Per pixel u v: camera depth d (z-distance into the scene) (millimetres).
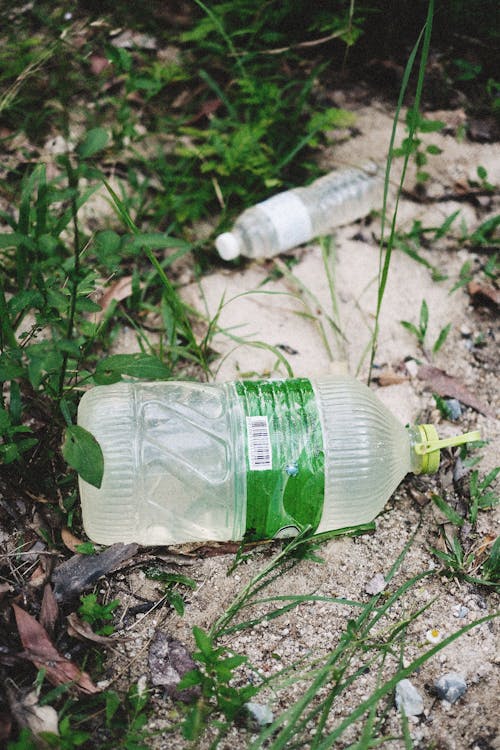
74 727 804
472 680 847
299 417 854
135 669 842
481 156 1221
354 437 861
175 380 959
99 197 1154
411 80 1271
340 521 892
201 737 807
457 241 1149
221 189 1166
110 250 778
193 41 1269
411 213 1177
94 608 848
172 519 880
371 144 1227
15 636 836
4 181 1150
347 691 840
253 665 854
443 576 906
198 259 1126
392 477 882
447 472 969
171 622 874
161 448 868
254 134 1159
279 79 1260
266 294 1109
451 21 1271
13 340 880
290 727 776
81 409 887
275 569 908
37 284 869
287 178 1189
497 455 983
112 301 1055
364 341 1074
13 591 865
